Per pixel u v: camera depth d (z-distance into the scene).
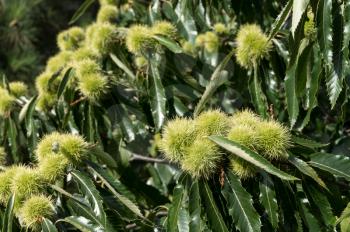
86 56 1.48
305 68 1.19
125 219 1.27
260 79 1.34
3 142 1.52
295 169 1.13
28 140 1.43
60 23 3.62
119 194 1.17
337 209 1.14
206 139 1.10
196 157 1.08
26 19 3.22
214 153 1.08
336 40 1.11
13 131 1.48
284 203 1.12
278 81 1.39
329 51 1.08
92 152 1.27
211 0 1.47
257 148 1.09
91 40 1.52
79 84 1.41
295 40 1.14
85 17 3.64
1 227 1.20
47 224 1.14
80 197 1.19
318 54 1.18
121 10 1.70
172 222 1.10
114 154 1.53
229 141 1.06
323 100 1.53
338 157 1.12
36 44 3.54
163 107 1.35
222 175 1.10
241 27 1.49
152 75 1.37
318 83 1.18
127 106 1.43
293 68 1.22
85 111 1.43
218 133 1.11
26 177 1.17
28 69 3.08
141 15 1.68
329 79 1.12
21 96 1.54
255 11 1.49
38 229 1.16
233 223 1.12
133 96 1.45
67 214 1.20
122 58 1.47
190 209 1.10
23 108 1.45
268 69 1.35
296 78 1.20
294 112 1.22
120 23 1.67
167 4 1.53
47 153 1.22
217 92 1.47
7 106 1.47
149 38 1.38
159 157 1.66
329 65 1.09
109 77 1.43
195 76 1.52
